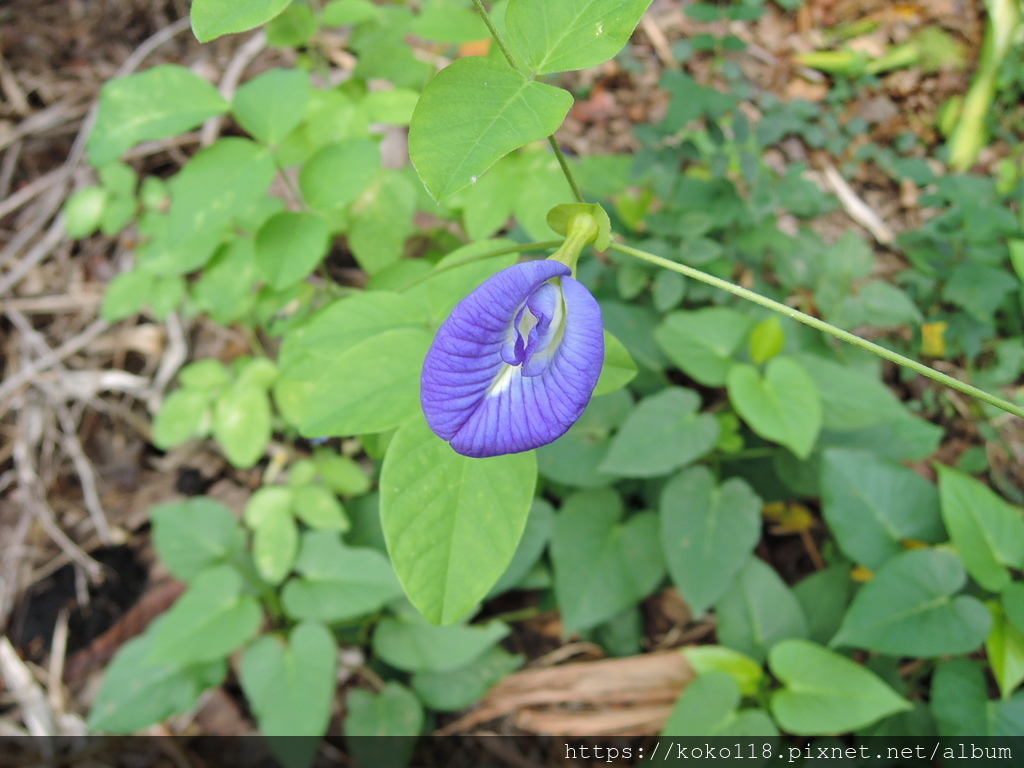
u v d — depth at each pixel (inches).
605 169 14.1
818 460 12.2
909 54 17.3
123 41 18.6
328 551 12.2
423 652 12.0
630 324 13.3
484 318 5.5
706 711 10.6
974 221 13.1
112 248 16.9
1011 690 9.9
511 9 6.2
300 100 9.3
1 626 13.8
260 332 15.9
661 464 11.1
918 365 6.6
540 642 13.0
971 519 10.3
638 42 18.3
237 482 15.1
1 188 17.4
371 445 10.0
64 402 15.7
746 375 11.0
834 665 10.3
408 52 12.7
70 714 13.1
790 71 17.8
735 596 11.6
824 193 15.7
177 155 17.2
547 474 12.0
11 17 18.6
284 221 9.6
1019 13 15.7
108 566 14.3
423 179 5.5
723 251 13.6
